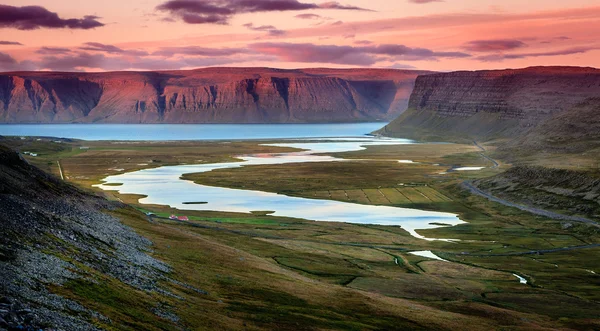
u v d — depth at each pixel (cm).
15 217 9612
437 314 10519
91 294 7025
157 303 7681
